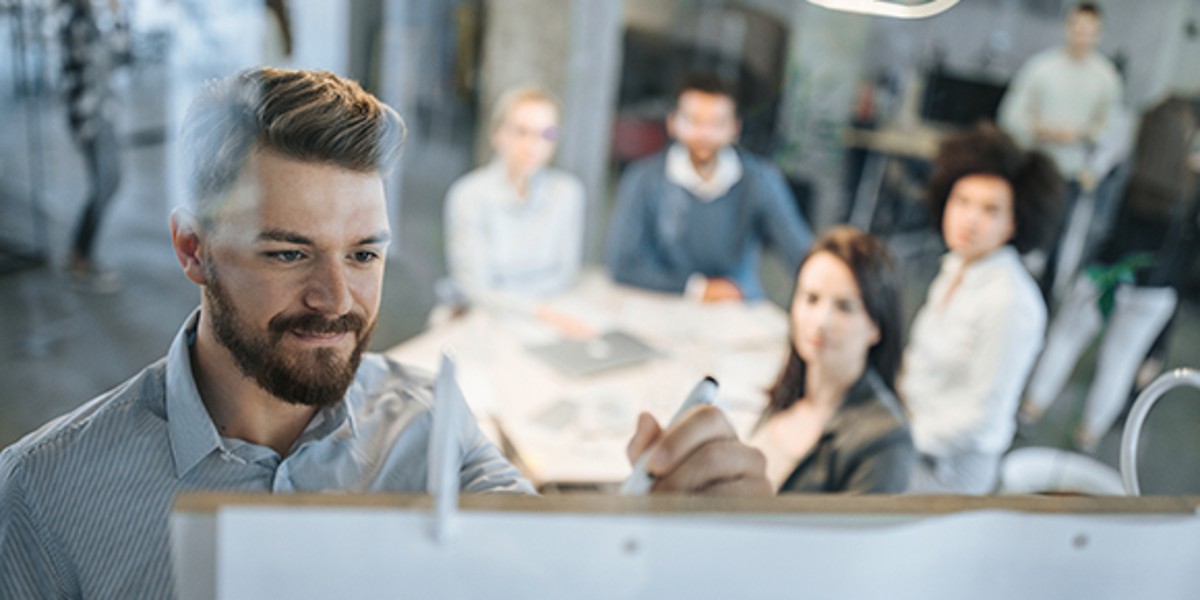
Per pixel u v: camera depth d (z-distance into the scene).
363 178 0.71
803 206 4.22
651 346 2.07
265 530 0.46
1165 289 2.71
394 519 0.47
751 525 0.49
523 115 2.48
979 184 1.92
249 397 0.77
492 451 0.94
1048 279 2.77
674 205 2.60
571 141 3.78
